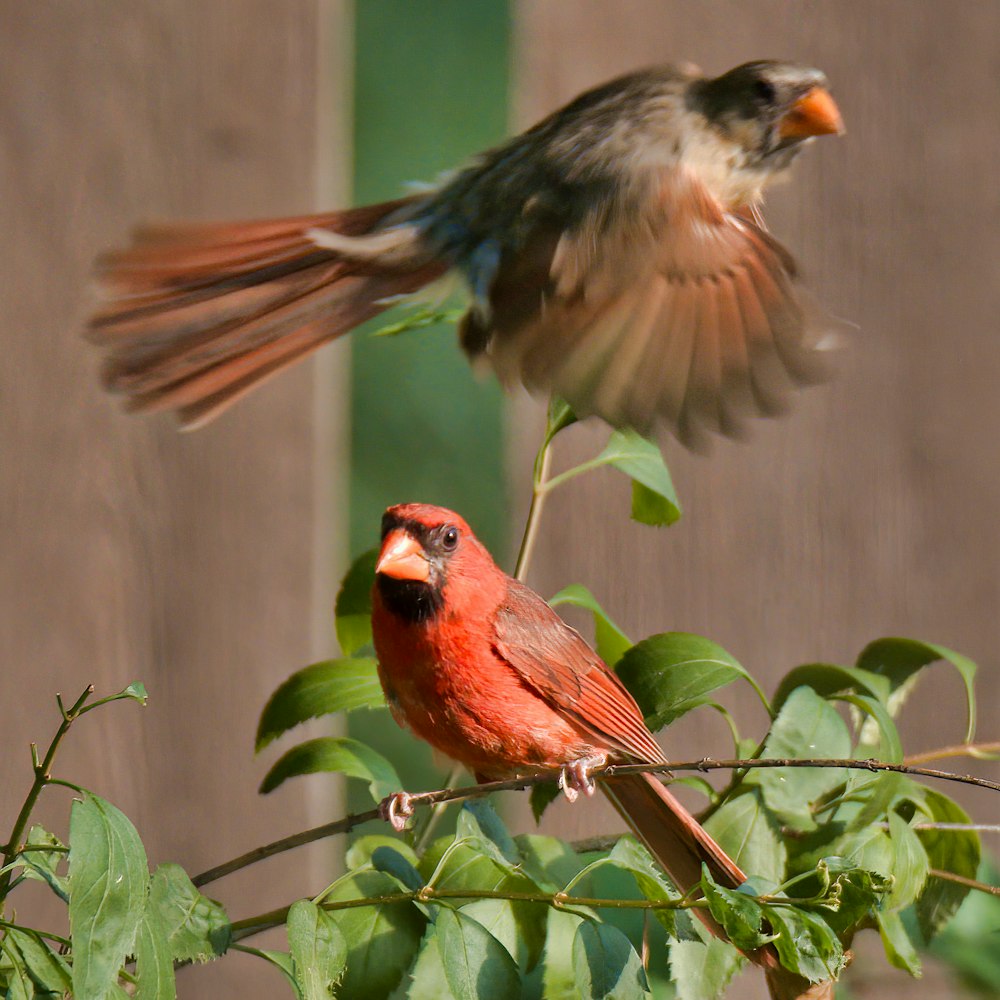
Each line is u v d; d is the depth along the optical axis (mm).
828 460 8422
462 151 16078
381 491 14836
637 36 8109
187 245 5645
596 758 7215
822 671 6828
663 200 5566
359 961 5777
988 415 8547
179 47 7672
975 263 8578
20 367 7574
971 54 8609
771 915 5324
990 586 8523
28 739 7516
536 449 8086
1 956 5414
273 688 7641
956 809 6941
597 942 5562
